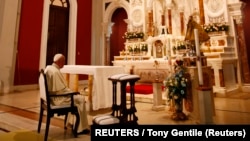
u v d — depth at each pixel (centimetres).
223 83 564
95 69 393
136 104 484
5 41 678
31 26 764
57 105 269
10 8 695
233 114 365
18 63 722
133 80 267
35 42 776
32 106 466
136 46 801
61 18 906
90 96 417
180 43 661
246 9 739
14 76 711
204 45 653
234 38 662
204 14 695
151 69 660
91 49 1013
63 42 912
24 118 366
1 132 319
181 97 344
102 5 1048
